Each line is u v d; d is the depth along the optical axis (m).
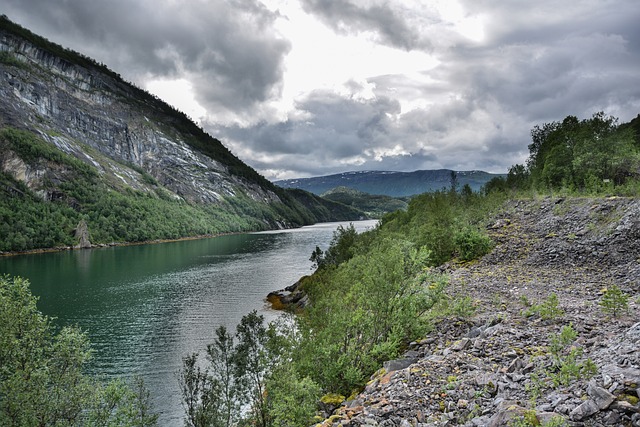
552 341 12.63
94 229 197.50
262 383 21.44
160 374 41.59
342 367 18.53
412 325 19.22
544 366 11.33
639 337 10.90
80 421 25.38
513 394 10.20
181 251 164.50
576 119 61.88
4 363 22.86
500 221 40.31
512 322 16.53
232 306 68.81
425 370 13.25
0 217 167.50
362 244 69.88
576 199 37.09
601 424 7.51
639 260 23.20
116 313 65.75
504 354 13.12
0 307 23.53
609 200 32.34
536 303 19.23
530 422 8.00
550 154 54.38
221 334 22.22
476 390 11.10
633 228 26.41
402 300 19.72
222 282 90.94
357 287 22.20
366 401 12.59
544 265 27.69
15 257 145.00
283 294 74.44
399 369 15.64
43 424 22.34
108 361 45.38
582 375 9.67
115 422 24.44
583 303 18.25
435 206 61.62
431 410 10.71
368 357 18.50
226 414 21.80
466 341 15.12
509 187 66.81
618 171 45.50
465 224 39.69
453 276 28.88
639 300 17.22
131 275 102.19
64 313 66.06
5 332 22.70
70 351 25.30
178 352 47.94
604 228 28.67
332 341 20.53
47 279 97.06
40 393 22.50
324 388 18.97
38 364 23.92
